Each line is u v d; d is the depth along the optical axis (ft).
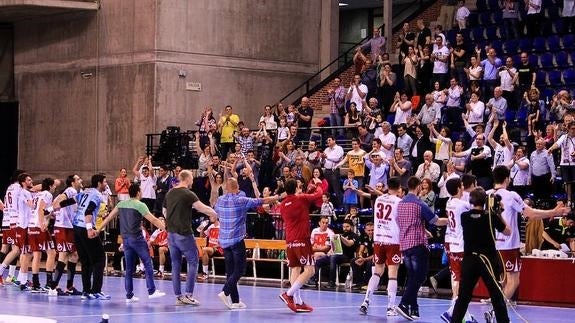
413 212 66.23
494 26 124.36
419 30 122.72
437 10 138.00
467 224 55.42
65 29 138.51
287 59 138.72
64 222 81.46
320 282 98.53
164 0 130.11
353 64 133.80
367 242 94.79
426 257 66.69
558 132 97.76
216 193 109.70
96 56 135.33
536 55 118.83
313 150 108.37
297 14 139.54
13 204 87.30
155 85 129.39
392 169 100.42
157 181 116.47
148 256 78.38
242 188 108.47
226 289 72.64
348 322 65.41
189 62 131.54
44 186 84.28
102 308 72.28
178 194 73.97
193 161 121.90
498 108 104.94
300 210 70.54
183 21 131.23
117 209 77.87
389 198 69.41
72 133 137.80
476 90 106.63
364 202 103.76
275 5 137.80
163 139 124.67
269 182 110.52
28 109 142.51
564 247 85.81
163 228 75.97
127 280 77.05
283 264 102.58
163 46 130.11
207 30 132.67
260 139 116.78
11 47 144.97
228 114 120.57
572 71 114.52
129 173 131.54
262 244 104.22
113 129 133.39
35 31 141.90
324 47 140.97
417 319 67.51
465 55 119.65
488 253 55.01
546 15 124.67
